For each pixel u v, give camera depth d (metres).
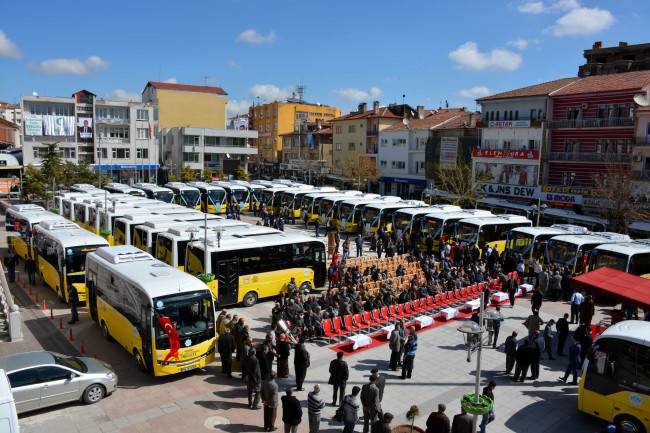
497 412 14.57
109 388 14.58
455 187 51.84
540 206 41.84
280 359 16.11
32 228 28.34
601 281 18.33
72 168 60.44
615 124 45.78
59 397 13.69
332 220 43.41
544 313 23.91
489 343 19.56
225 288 22.56
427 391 15.66
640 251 26.55
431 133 64.62
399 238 35.78
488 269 30.06
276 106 108.12
